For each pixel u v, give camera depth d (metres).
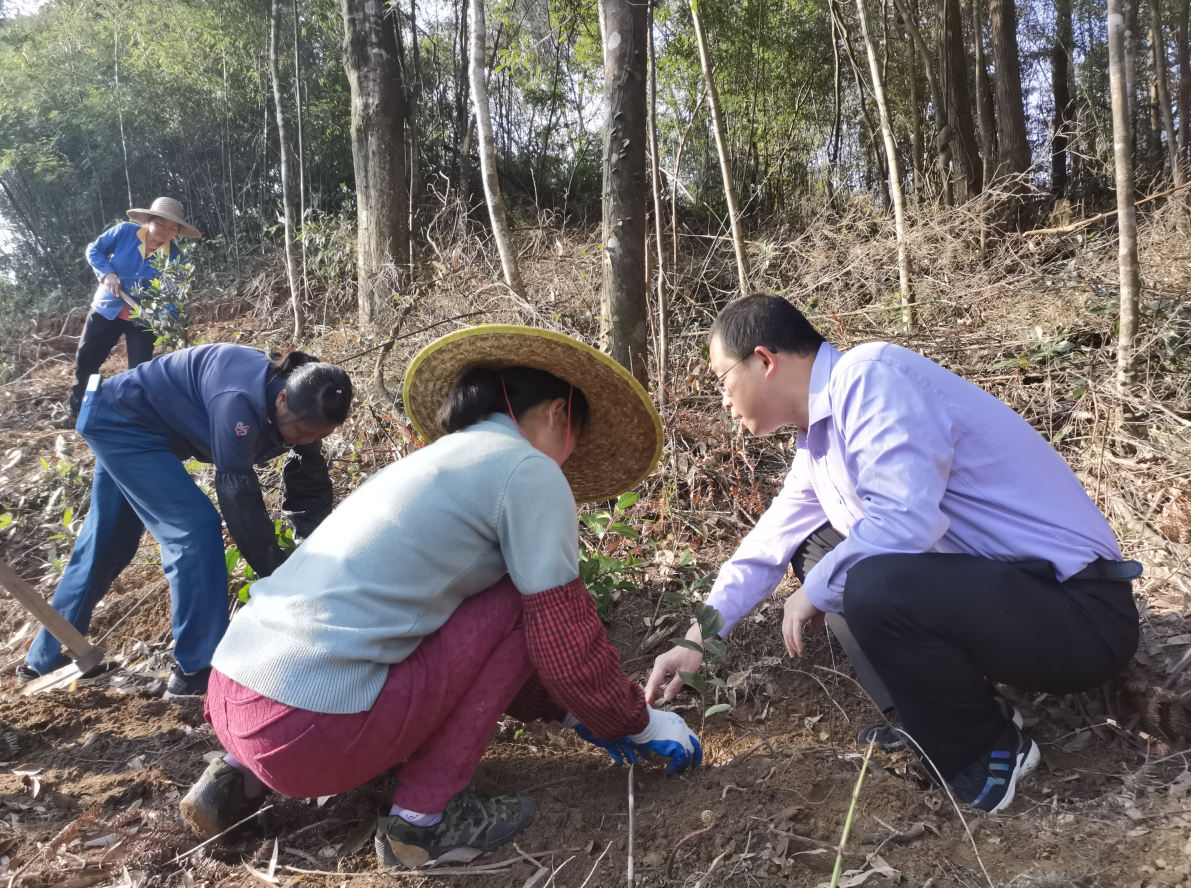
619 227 3.30
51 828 1.95
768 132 9.71
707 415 3.59
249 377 2.41
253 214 9.50
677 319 4.97
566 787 1.99
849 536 1.71
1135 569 1.72
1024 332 4.28
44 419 5.58
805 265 5.89
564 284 5.62
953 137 8.12
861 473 1.69
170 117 9.95
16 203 9.86
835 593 1.76
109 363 6.94
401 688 1.58
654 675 1.98
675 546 3.11
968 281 5.02
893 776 1.85
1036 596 1.64
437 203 8.67
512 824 1.81
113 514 2.72
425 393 1.97
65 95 9.94
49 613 2.38
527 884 1.67
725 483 3.40
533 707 1.96
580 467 2.08
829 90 9.91
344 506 1.69
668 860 1.67
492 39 9.29
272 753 1.56
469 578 1.62
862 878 1.54
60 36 10.16
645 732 1.87
